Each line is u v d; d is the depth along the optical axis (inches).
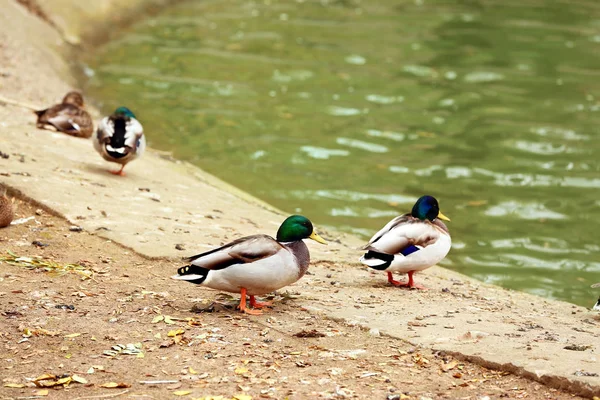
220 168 673.0
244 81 911.7
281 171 680.4
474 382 283.6
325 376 283.4
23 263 381.1
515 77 967.0
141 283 374.3
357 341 319.3
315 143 750.5
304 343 314.7
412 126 810.2
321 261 444.1
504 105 874.8
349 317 343.3
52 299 344.2
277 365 291.1
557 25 1183.6
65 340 306.5
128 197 499.8
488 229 594.9
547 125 821.2
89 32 1000.9
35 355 293.1
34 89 732.0
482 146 763.4
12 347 298.5
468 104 875.4
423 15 1221.1
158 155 660.1
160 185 546.0
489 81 950.4
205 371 284.0
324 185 656.4
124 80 884.6
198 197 540.1
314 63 986.1
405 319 346.3
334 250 473.4
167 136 735.7
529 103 883.4
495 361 295.1
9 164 506.3
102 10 1059.3
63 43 935.0
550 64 1017.5
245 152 714.8
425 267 399.5
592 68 1005.8
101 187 505.7
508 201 646.5
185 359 293.4
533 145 768.3
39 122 608.7
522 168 714.8
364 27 1146.7
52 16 962.7
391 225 401.4
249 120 797.2
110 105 801.6
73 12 1000.9
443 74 968.3
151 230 444.1
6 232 418.9
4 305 334.0
